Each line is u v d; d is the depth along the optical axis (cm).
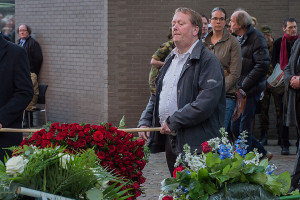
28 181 393
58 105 1438
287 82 823
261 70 977
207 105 560
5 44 654
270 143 1244
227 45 853
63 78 1416
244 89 973
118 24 1250
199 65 577
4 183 388
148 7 1246
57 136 488
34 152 410
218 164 402
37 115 1495
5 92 648
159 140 620
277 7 1268
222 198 391
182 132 575
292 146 1201
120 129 553
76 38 1366
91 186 407
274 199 397
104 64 1276
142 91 1265
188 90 578
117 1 1246
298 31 1272
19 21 1513
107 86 1270
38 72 1465
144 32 1252
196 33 586
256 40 986
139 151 513
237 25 988
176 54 597
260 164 424
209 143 448
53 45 1436
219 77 572
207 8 1258
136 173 509
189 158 424
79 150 488
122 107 1270
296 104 823
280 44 1168
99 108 1310
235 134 982
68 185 403
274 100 1213
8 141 642
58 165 404
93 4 1306
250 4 1266
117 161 496
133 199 502
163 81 603
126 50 1256
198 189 393
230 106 855
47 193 387
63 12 1398
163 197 406
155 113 614
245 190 394
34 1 1473
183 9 590
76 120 1388
